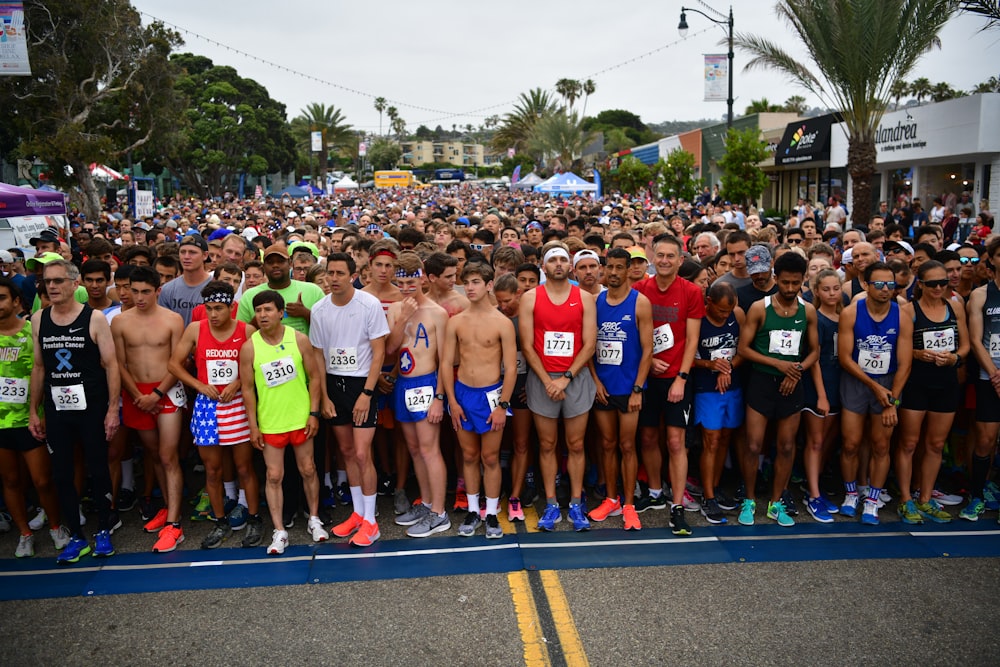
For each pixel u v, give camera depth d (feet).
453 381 17.62
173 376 17.24
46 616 14.33
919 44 50.31
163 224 54.85
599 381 17.84
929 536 17.07
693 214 60.64
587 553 16.51
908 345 17.11
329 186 303.07
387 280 18.16
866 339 17.40
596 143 209.67
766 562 15.96
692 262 19.98
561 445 20.48
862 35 50.62
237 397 17.21
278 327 16.88
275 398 16.74
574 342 17.20
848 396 17.89
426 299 17.74
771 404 17.49
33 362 16.67
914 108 65.31
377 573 15.76
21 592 15.21
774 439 19.81
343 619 14.05
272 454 16.88
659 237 17.44
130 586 15.38
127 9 87.71
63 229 50.37
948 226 54.29
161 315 17.58
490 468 17.49
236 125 174.81
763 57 57.47
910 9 49.55
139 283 17.17
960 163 62.54
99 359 16.75
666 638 13.26
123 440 18.44
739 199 73.92
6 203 35.40
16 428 16.55
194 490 20.62
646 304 17.38
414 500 19.65
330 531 17.99
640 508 18.83
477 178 428.56
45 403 16.51
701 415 18.06
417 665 12.67
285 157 202.59
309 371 17.24
